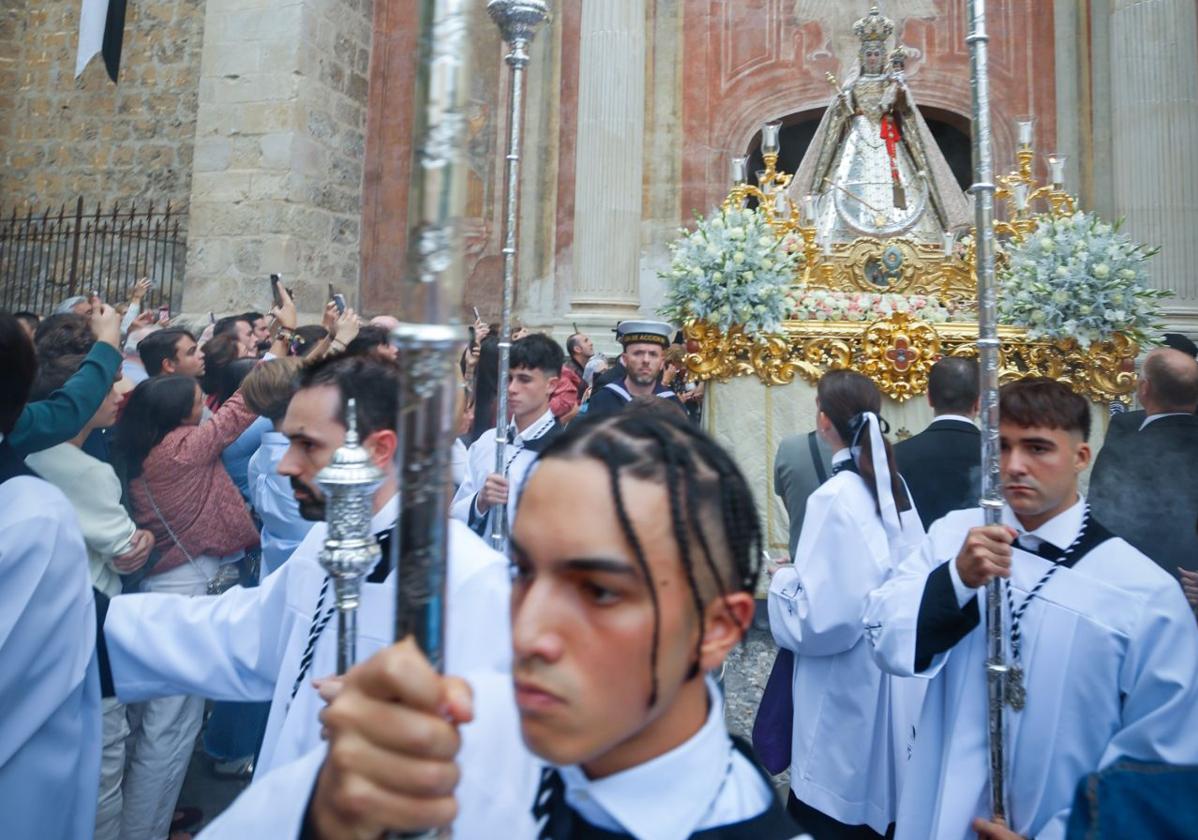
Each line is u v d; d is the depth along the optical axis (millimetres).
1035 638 2131
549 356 4516
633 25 11797
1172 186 10766
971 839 2162
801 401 6395
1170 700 1969
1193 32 10953
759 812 1054
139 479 3887
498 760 1171
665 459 964
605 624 920
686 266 6379
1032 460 2172
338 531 1295
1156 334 6199
